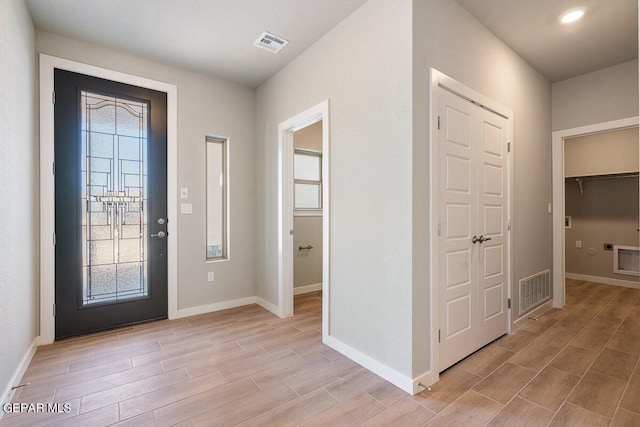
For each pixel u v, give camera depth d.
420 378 1.88
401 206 1.92
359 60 2.24
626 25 2.50
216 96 3.47
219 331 2.83
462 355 2.27
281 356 2.34
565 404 1.74
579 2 2.23
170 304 3.15
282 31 2.56
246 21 2.43
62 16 2.36
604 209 4.81
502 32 2.59
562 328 2.90
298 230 4.19
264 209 3.59
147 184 3.05
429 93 1.97
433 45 2.01
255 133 3.77
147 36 2.64
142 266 3.02
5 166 1.76
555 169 3.57
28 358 2.19
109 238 2.85
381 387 1.92
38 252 2.50
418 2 1.91
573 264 5.11
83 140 2.73
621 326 2.94
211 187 3.52
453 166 2.19
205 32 2.58
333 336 2.49
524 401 1.77
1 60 1.70
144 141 3.03
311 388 1.90
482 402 1.76
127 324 2.93
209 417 1.63
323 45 2.61
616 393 1.84
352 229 2.30
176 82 3.20
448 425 1.57
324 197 2.56
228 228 3.56
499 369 2.14
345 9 2.27
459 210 2.25
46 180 2.53
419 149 1.91
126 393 1.85
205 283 3.38
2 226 1.70
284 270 3.25
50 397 1.80
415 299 1.88
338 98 2.44
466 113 2.32
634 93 3.06
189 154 3.28
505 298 2.77
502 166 2.73
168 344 2.54
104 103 2.84
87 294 2.75
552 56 2.99
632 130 4.43
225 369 2.14
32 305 2.34
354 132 2.28
